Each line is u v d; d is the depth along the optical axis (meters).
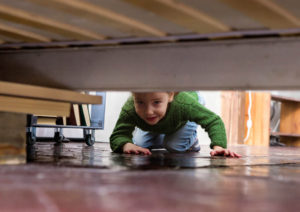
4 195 0.70
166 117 2.15
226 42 1.27
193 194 0.77
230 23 1.15
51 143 2.85
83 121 3.00
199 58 1.31
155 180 0.95
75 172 1.04
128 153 1.99
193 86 1.32
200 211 0.62
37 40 1.43
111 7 1.07
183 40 1.32
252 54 1.25
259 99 4.79
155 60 1.37
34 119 2.59
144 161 1.48
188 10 1.03
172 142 2.45
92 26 1.25
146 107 1.97
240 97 4.75
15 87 1.34
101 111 3.01
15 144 1.19
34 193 0.73
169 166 1.32
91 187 0.81
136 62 1.39
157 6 1.01
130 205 0.65
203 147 3.41
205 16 1.08
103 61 1.45
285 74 1.21
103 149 2.31
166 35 1.29
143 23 1.19
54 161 1.35
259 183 0.97
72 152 1.91
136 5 1.02
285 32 1.17
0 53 1.61
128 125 2.14
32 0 1.03
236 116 4.73
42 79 1.54
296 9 1.02
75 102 1.52
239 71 1.26
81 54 1.48
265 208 0.67
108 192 0.76
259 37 1.23
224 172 1.19
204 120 2.21
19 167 1.11
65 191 0.76
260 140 4.79
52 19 1.20
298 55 1.19
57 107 1.49
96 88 1.46
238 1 0.96
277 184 0.97
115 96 3.53
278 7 1.00
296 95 5.95
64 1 1.01
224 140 2.16
